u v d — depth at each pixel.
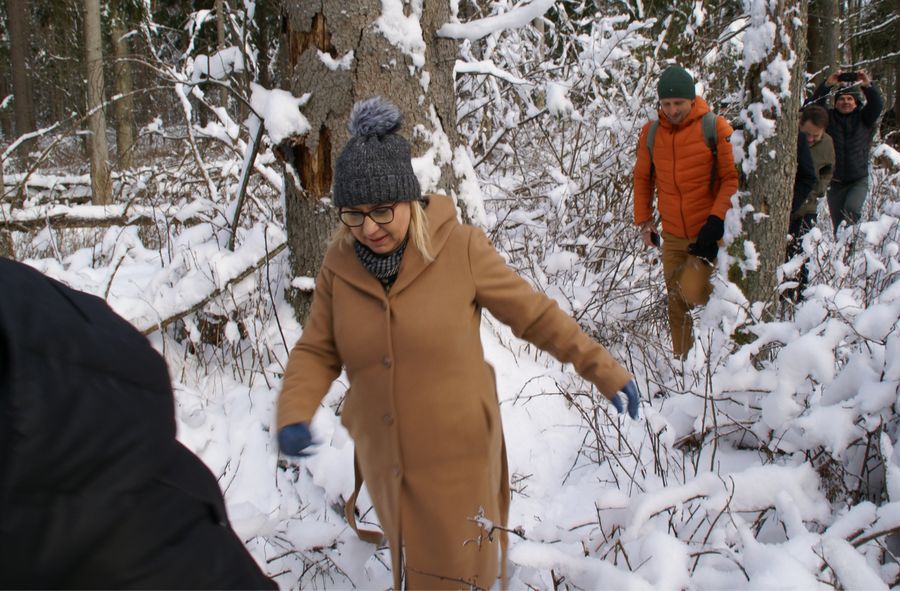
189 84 4.15
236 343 3.81
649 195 4.39
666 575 1.88
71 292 1.02
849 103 6.15
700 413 3.16
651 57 6.09
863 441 2.58
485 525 1.96
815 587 1.77
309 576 2.52
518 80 4.50
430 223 2.04
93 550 0.84
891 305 2.63
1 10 19.39
